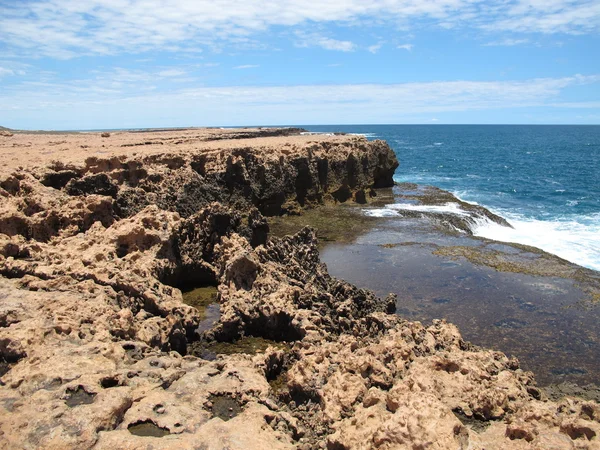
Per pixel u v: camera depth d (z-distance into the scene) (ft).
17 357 38.09
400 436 28.84
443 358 38.86
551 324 66.28
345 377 37.81
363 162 168.55
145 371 37.68
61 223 69.10
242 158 124.57
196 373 38.75
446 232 111.04
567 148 461.37
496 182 215.51
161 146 140.05
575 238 111.34
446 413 30.04
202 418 32.53
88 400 32.55
